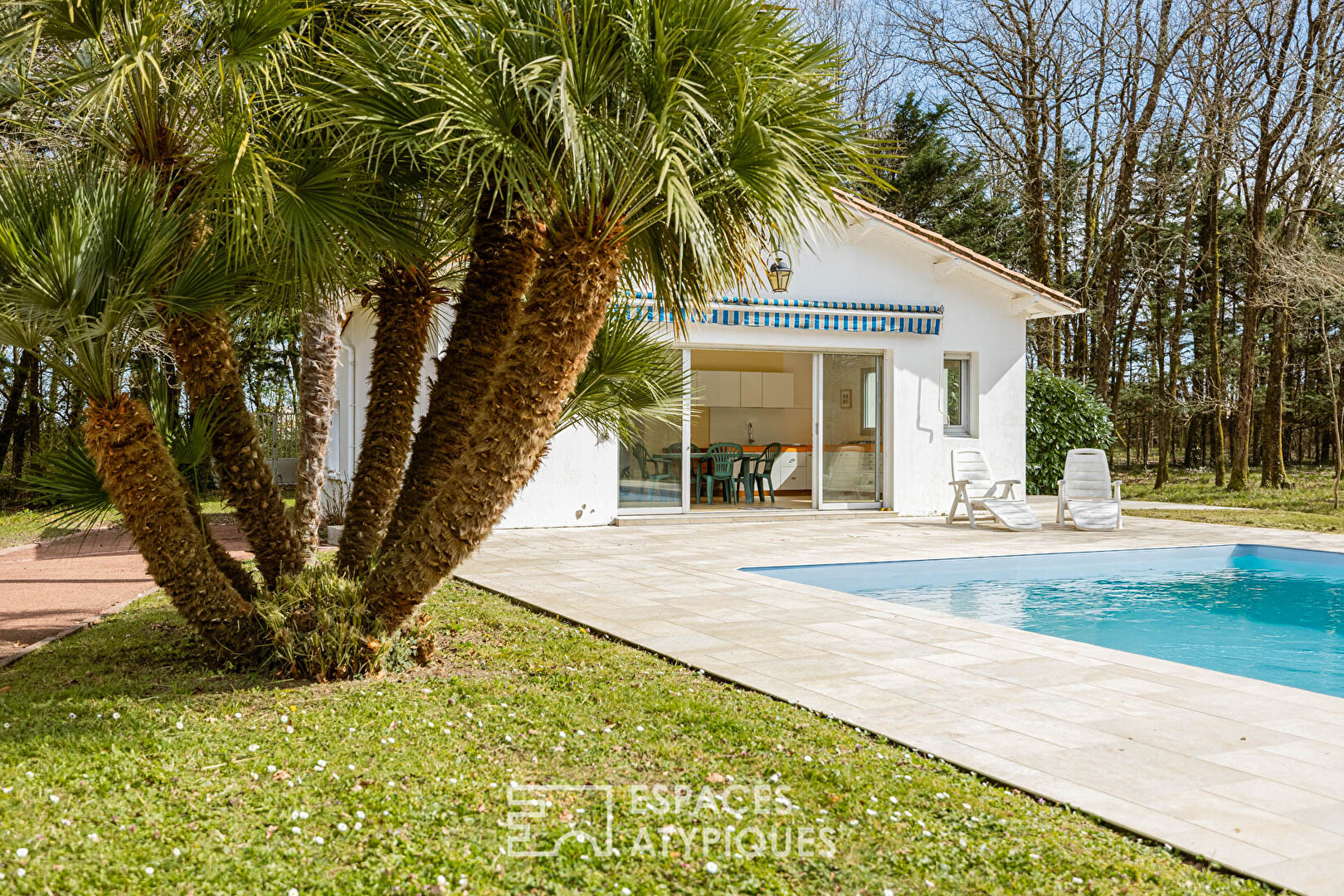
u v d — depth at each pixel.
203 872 3.18
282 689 5.51
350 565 6.45
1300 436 38.28
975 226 32.12
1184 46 24.62
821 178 4.91
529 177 4.49
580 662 6.23
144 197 4.78
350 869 3.23
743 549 12.21
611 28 4.33
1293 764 4.34
